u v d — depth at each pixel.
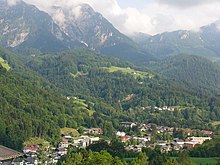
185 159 132.00
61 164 153.12
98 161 111.19
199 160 151.50
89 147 172.75
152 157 149.12
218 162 140.00
